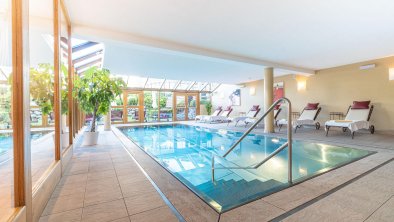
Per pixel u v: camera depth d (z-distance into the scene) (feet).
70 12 9.82
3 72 4.27
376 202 5.56
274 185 8.14
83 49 16.37
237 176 9.46
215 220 4.78
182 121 37.70
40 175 6.37
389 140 15.26
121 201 5.75
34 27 9.77
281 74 28.12
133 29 11.88
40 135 12.64
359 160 9.71
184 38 13.38
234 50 16.10
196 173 10.03
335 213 5.01
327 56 18.20
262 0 8.81
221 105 40.91
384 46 15.26
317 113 22.75
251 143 17.12
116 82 14.35
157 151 14.88
